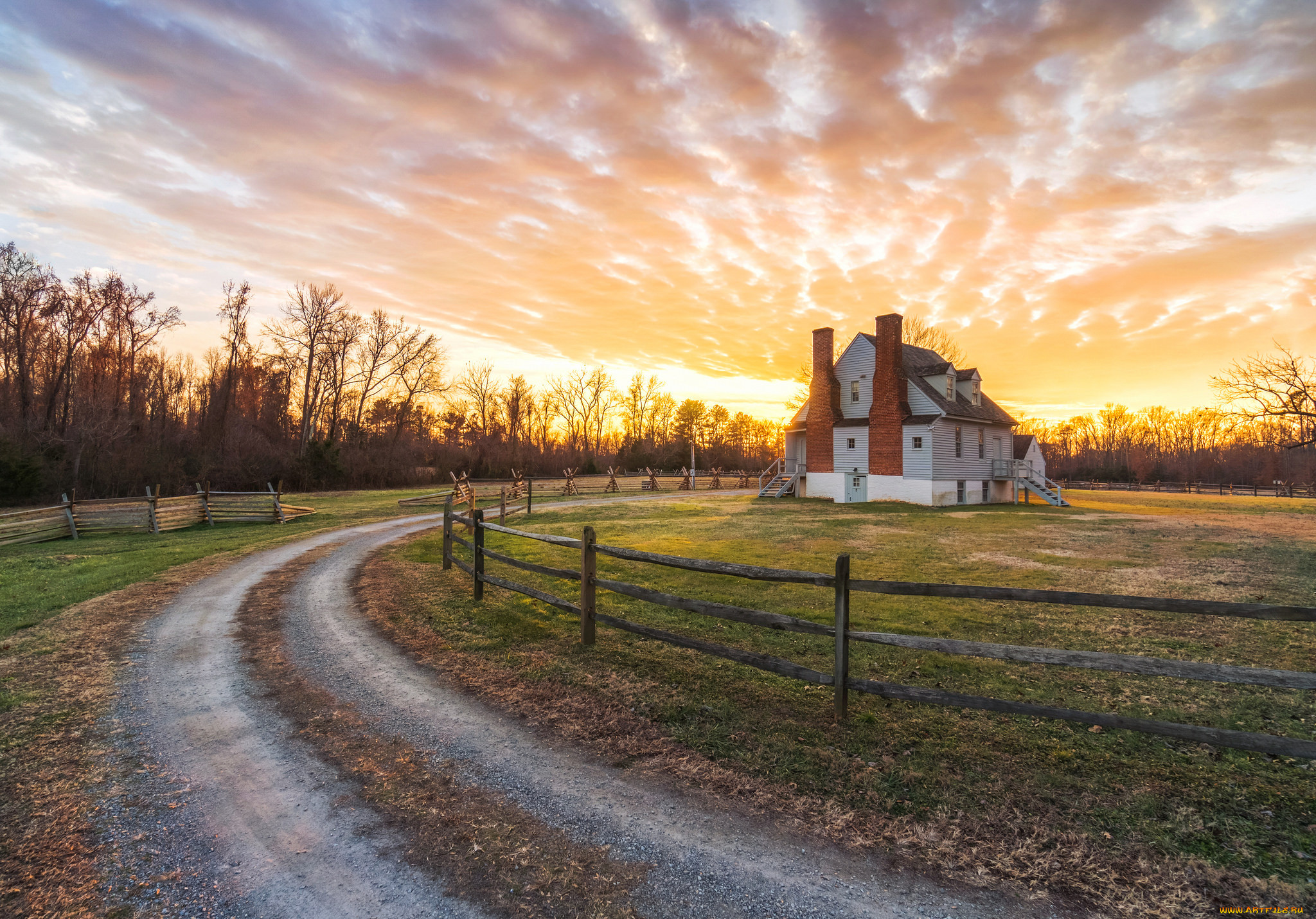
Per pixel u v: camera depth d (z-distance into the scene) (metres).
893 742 4.52
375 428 53.09
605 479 58.16
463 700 5.45
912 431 29.69
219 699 5.50
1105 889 2.90
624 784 3.97
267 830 3.46
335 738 4.69
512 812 3.65
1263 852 3.17
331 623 8.06
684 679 5.89
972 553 14.05
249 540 16.59
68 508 17.02
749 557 13.49
